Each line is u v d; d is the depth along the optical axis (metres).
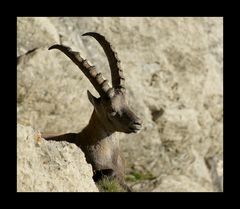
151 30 56.88
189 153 55.03
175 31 57.97
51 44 50.50
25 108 47.22
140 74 54.91
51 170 25.66
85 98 49.25
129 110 35.16
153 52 56.31
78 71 48.97
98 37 37.66
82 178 27.67
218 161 57.91
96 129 35.59
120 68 36.66
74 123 49.12
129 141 51.69
